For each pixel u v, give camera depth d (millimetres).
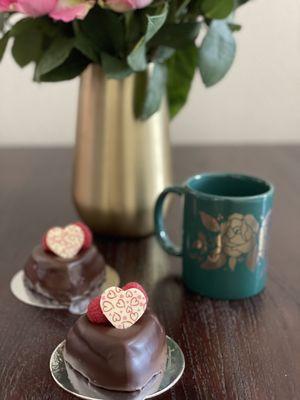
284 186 659
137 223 497
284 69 838
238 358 340
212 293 410
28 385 314
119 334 313
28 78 846
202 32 527
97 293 415
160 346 326
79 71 446
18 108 866
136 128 466
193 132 879
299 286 430
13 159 775
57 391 310
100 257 435
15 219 559
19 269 453
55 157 787
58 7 377
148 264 466
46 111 868
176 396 305
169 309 396
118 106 457
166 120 493
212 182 452
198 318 385
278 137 883
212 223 394
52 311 392
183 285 432
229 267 400
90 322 327
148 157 476
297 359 339
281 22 811
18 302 403
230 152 807
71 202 610
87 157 478
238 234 393
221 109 867
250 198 388
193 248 411
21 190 647
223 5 417
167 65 493
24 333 365
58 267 401
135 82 452
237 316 388
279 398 304
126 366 305
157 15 389
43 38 460
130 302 326
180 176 689
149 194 485
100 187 479
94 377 312
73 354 324
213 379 319
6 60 831
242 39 823
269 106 864
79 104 479
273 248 495
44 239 419
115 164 471
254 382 317
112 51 439
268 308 398
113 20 419
